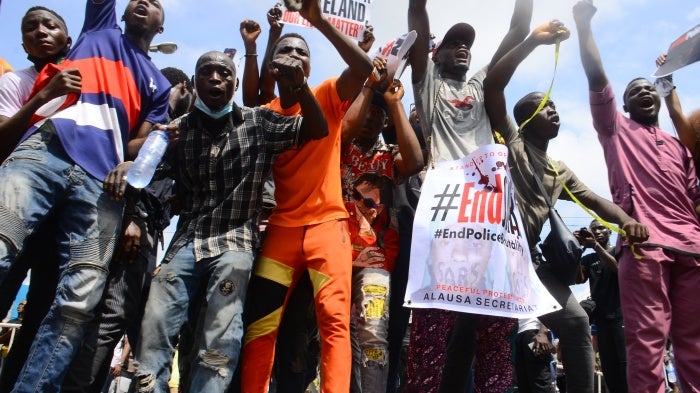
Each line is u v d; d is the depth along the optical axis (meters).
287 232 3.97
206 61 3.86
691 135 5.32
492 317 4.82
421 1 4.77
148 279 4.71
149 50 4.93
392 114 4.54
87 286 3.59
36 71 4.34
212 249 3.70
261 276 3.95
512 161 4.96
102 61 4.11
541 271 4.96
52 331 3.49
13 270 4.21
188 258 3.71
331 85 4.12
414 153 4.47
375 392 3.98
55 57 4.34
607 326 6.68
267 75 4.84
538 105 5.14
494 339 4.82
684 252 4.53
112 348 4.10
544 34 4.59
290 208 4.02
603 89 5.05
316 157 4.05
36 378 3.40
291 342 4.23
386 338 4.23
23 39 4.29
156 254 4.87
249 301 3.98
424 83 4.86
